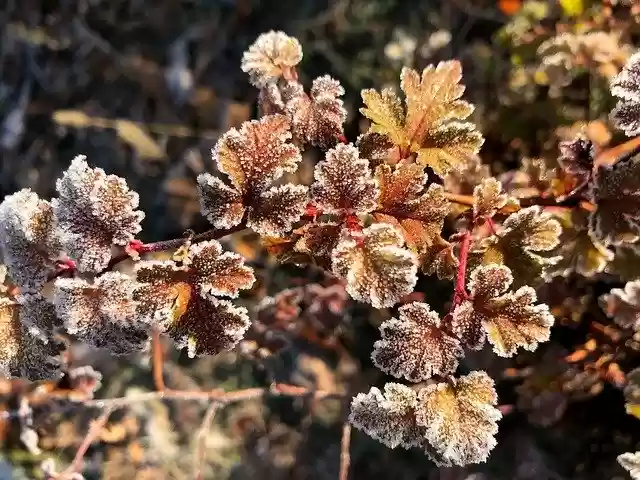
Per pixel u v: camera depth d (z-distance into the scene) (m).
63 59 0.46
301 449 0.39
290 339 0.35
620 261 0.26
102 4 0.46
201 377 0.41
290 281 0.36
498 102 0.36
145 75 0.46
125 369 0.41
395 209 0.21
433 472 0.36
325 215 0.23
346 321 0.36
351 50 0.44
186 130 0.44
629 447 0.33
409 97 0.22
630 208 0.23
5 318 0.22
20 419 0.35
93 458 0.39
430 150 0.22
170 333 0.20
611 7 0.30
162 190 0.43
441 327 0.21
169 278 0.20
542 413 0.31
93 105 0.46
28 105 0.46
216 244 0.20
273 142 0.20
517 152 0.34
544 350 0.32
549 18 0.33
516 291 0.22
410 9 0.43
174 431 0.40
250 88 0.44
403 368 0.20
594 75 0.30
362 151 0.22
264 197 0.20
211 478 0.39
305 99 0.23
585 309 0.30
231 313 0.20
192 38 0.46
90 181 0.20
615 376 0.28
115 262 0.21
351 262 0.20
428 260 0.22
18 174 0.45
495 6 0.41
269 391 0.31
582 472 0.33
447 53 0.39
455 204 0.26
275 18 0.45
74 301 0.20
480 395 0.20
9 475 0.38
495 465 0.35
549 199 0.24
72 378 0.30
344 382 0.38
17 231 0.21
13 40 0.46
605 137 0.28
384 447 0.38
